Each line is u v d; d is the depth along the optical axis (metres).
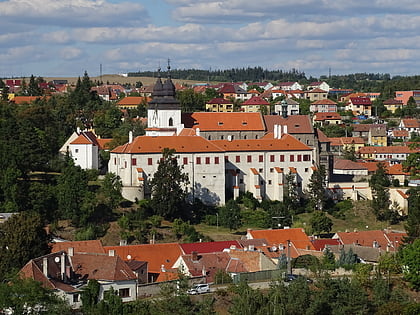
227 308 169.12
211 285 179.62
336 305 172.12
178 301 160.00
